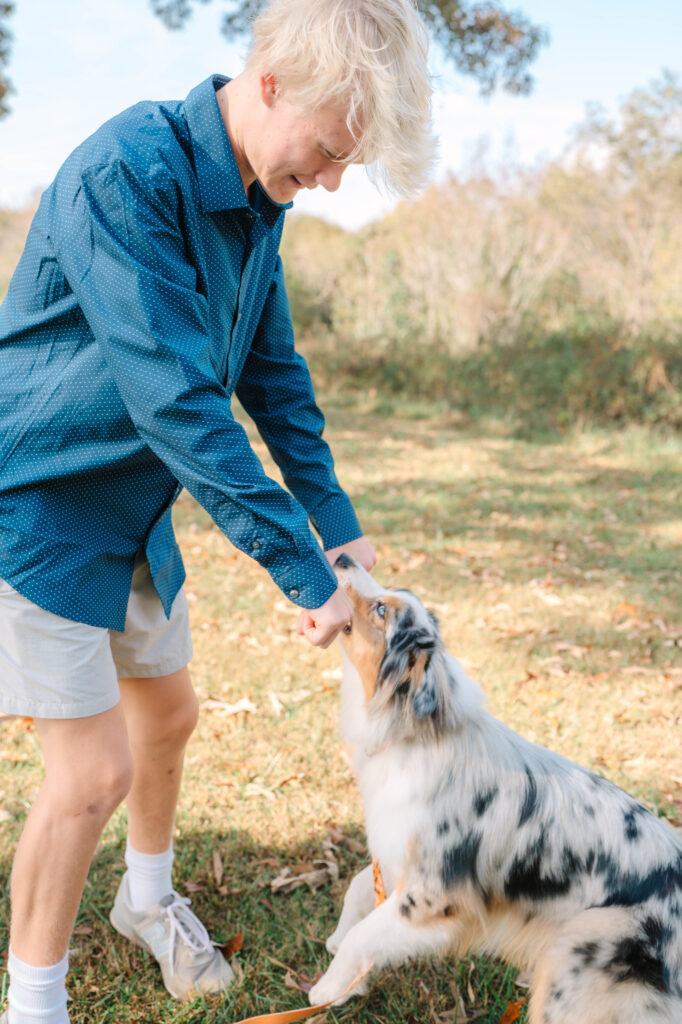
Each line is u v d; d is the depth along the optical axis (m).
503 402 15.56
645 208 17.67
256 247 1.97
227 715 3.94
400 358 18.19
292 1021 2.25
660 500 9.60
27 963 1.95
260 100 1.71
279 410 2.46
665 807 3.40
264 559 1.75
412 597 2.49
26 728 3.76
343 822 3.23
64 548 1.85
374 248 22.06
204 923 2.68
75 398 1.79
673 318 14.84
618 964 2.07
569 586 6.32
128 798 2.39
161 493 2.00
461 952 2.42
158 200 1.66
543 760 2.44
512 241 18.98
